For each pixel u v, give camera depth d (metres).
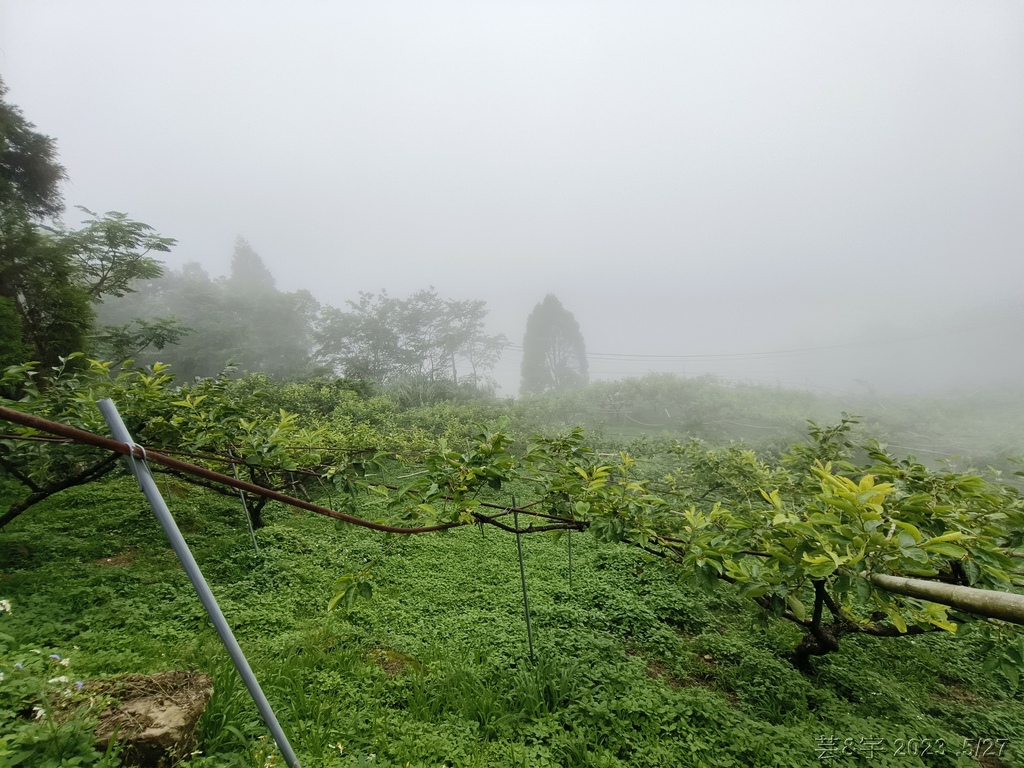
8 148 12.09
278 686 3.36
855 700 4.01
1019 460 4.14
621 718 3.46
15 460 4.94
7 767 1.92
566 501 4.01
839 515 2.63
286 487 8.20
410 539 6.88
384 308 36.84
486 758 2.96
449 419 15.27
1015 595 1.65
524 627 4.72
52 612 4.11
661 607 5.39
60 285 10.77
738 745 3.21
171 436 4.77
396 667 3.99
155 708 2.52
